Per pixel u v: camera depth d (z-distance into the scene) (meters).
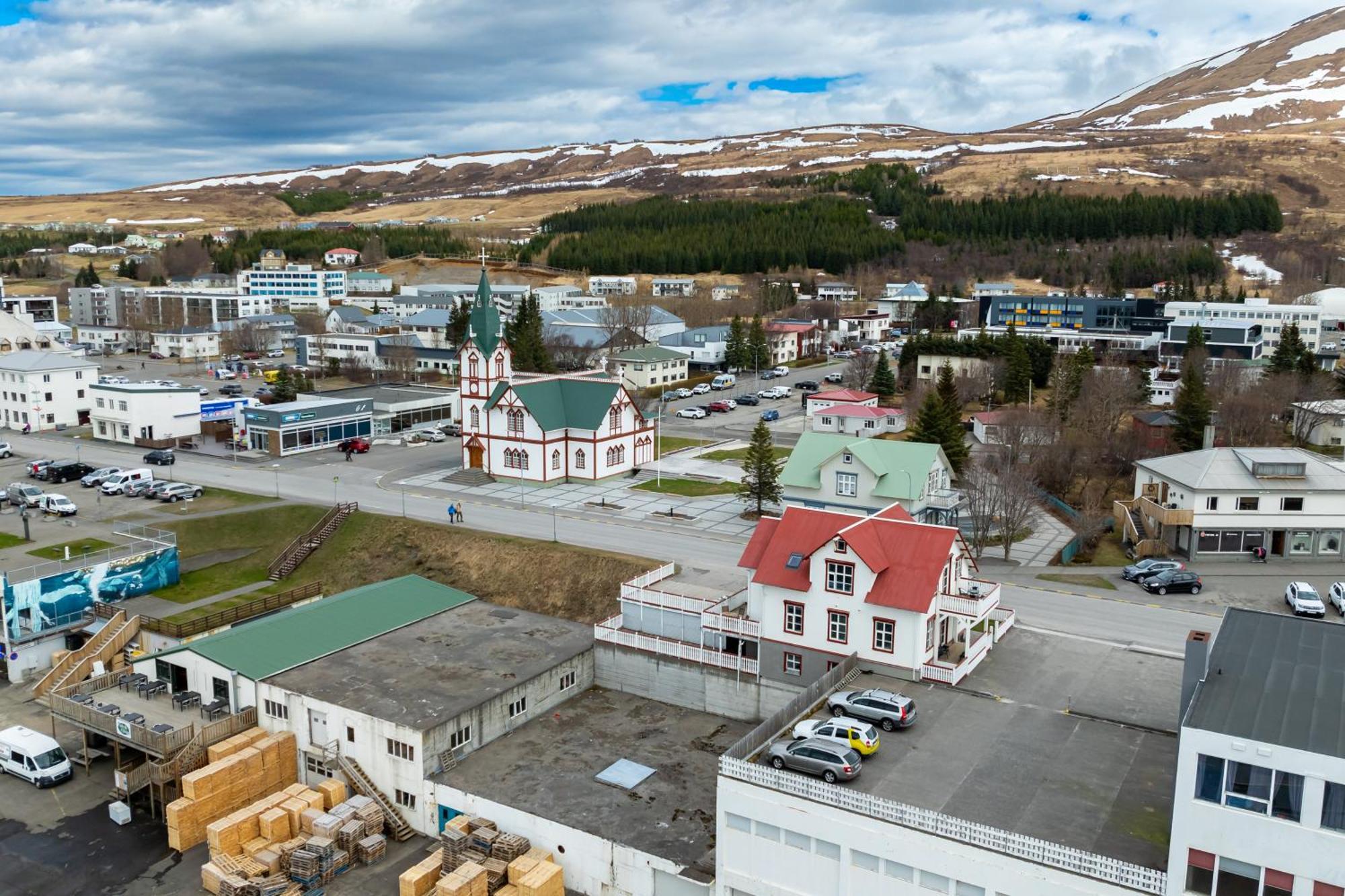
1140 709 47.69
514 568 76.69
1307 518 75.94
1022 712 47.12
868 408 113.56
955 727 45.47
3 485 100.19
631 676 60.41
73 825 49.44
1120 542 82.69
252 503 92.38
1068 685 50.56
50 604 68.44
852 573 51.88
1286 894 30.19
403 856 46.97
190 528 86.31
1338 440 103.94
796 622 54.12
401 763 49.50
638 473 106.75
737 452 116.62
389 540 83.19
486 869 42.69
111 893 44.19
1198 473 78.00
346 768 50.50
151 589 76.31
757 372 177.25
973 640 55.69
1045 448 98.62
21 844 47.78
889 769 41.50
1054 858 33.31
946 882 35.19
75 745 57.59
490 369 104.06
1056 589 69.81
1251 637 36.06
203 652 56.84
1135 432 108.81
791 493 84.50
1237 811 30.55
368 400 123.19
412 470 106.88
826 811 37.34
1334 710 31.42
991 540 81.19
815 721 44.19
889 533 53.50
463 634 63.06
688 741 54.06
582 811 46.16
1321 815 29.42
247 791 50.25
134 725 51.53
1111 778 40.72
